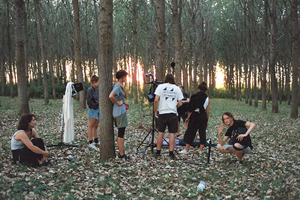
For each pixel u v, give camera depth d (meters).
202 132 6.18
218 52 37.97
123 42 31.58
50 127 9.33
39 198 3.32
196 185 4.22
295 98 13.34
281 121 12.21
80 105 16.25
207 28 25.11
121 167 4.87
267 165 5.12
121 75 5.37
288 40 20.34
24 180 3.82
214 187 4.11
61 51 29.66
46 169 4.48
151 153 6.12
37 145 4.62
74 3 15.26
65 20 24.98
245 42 23.20
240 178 4.43
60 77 34.75
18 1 10.31
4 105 17.03
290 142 7.37
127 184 4.17
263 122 12.04
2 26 24.28
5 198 3.16
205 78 30.00
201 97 6.02
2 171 4.06
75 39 15.67
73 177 4.21
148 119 11.99
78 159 5.23
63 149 6.04
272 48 16.48
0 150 5.50
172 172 4.83
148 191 3.95
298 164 5.19
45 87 19.38
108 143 5.28
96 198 3.58
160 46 9.38
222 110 19.03
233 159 5.70
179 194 3.87
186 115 8.34
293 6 12.93
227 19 29.92
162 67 9.43
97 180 4.21
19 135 4.46
